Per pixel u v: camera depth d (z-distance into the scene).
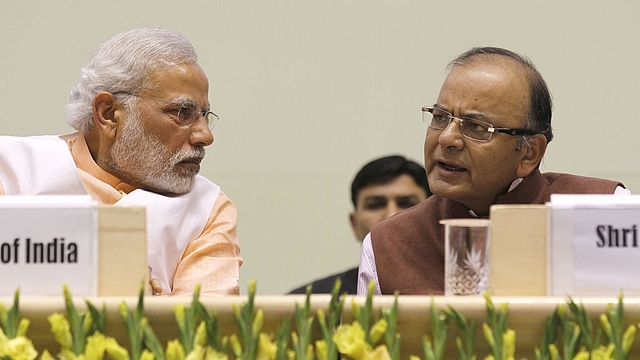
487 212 4.46
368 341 2.70
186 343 2.67
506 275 2.87
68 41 8.61
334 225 8.87
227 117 8.82
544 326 2.73
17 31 8.59
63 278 2.81
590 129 8.66
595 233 2.83
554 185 4.52
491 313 2.70
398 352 2.69
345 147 8.89
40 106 8.55
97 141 4.89
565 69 8.70
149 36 4.83
